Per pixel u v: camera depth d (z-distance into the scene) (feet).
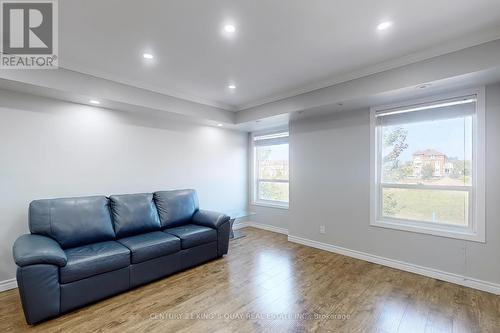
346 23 6.34
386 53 7.98
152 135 12.51
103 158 10.79
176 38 7.02
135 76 9.88
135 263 8.36
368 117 10.86
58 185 9.57
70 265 6.98
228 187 16.33
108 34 6.78
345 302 7.49
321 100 10.61
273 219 16.15
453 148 8.93
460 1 5.50
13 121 8.58
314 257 11.33
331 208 12.14
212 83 10.67
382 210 10.72
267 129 16.49
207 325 6.44
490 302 7.41
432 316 6.77
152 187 12.50
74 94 8.91
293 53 7.96
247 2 5.48
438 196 9.30
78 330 6.25
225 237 11.40
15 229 8.61
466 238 8.43
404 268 9.80
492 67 6.75
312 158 12.92
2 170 8.39
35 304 6.35
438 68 7.63
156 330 6.24
